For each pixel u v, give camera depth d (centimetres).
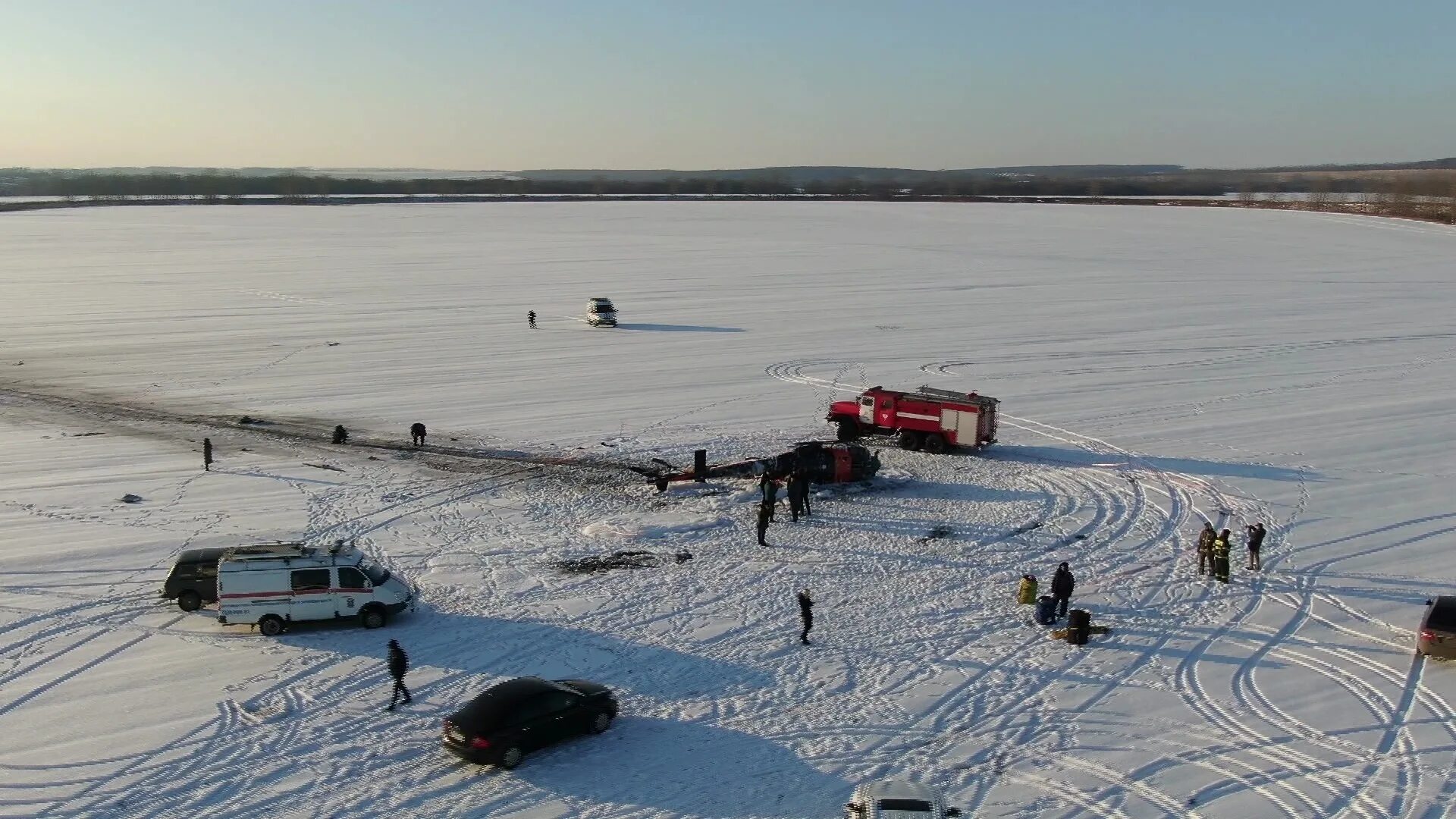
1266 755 1800
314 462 3675
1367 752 1808
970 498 3291
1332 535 2942
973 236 13288
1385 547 2850
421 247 11644
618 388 4872
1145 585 2580
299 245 11919
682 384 4953
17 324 6506
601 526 2977
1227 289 8300
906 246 11825
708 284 8525
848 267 9762
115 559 2739
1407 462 3675
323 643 2250
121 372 5162
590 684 1922
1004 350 5819
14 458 3700
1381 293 8069
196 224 15375
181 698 1994
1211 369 5306
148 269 9450
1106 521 3069
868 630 2325
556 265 9838
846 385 4925
